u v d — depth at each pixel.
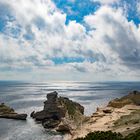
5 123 124.25
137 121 77.06
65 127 103.94
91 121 93.38
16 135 100.25
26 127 115.06
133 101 112.50
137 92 119.69
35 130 108.75
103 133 63.34
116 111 99.94
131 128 69.00
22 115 135.12
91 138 61.28
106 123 84.31
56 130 105.88
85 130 81.69
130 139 54.22
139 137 53.34
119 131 68.25
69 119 112.25
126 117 86.44
